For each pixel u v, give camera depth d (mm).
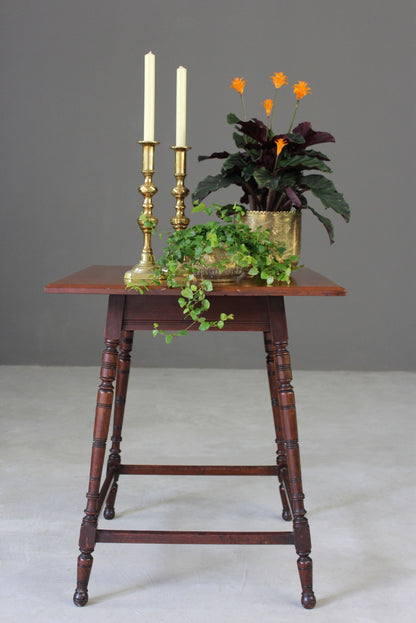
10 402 4395
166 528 2523
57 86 5430
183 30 5438
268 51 5449
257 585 2152
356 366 5613
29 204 5520
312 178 2283
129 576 2201
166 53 5449
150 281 1983
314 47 5434
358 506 2750
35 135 5461
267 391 4812
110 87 5445
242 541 2006
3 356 5605
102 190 5520
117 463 2605
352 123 5473
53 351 5621
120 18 5406
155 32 5430
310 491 2902
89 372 5371
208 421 3996
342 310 5594
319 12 5422
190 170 5535
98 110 5449
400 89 5441
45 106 5441
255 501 2811
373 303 5594
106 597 2070
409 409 4332
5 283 5574
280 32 5438
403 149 5484
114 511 2635
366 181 5508
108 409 2016
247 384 5039
